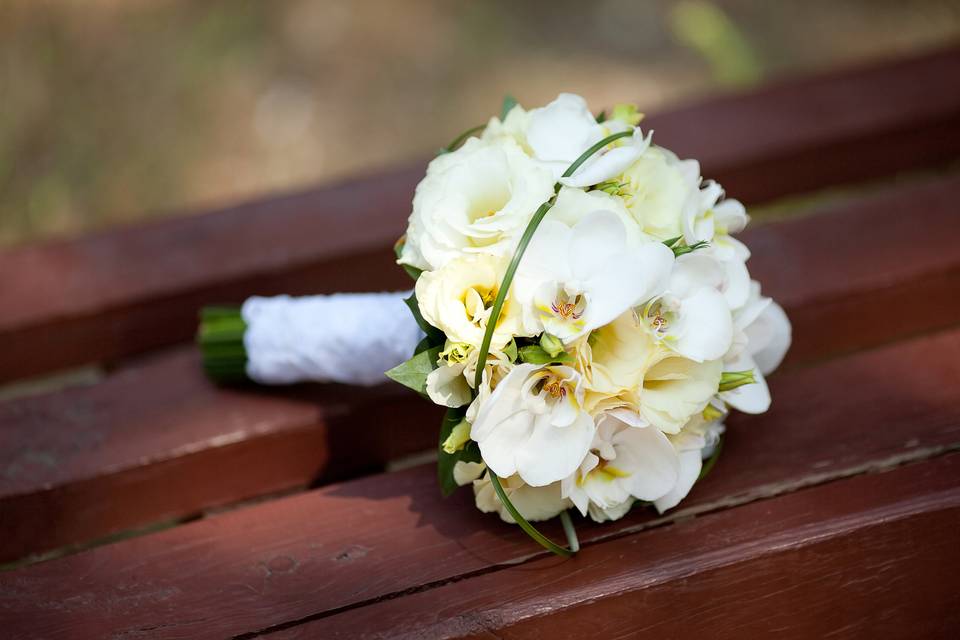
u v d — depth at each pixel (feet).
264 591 2.99
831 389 3.36
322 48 7.95
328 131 7.23
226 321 3.49
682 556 2.96
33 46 7.77
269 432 3.44
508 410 2.76
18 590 3.03
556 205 2.81
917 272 3.70
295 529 3.12
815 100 4.58
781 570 2.98
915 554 3.03
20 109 7.28
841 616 3.06
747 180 4.42
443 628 2.87
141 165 6.93
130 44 7.86
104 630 2.94
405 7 8.38
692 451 2.96
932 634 3.13
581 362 2.75
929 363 3.43
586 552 2.99
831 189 4.58
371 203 4.27
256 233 4.18
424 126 7.25
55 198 6.67
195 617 2.95
